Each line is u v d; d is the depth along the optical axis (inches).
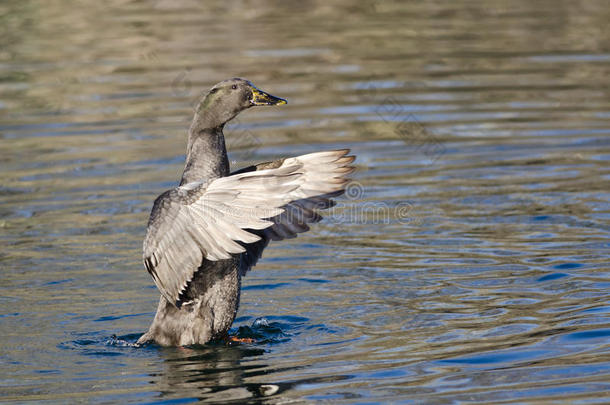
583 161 649.6
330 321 401.7
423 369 335.6
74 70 911.7
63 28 1067.3
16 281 462.0
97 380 342.3
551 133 717.9
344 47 984.9
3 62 935.7
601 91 826.2
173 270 345.1
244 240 321.7
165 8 1184.8
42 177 638.5
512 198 577.0
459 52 968.9
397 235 523.5
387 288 441.7
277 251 509.7
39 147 706.2
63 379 344.2
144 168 655.1
